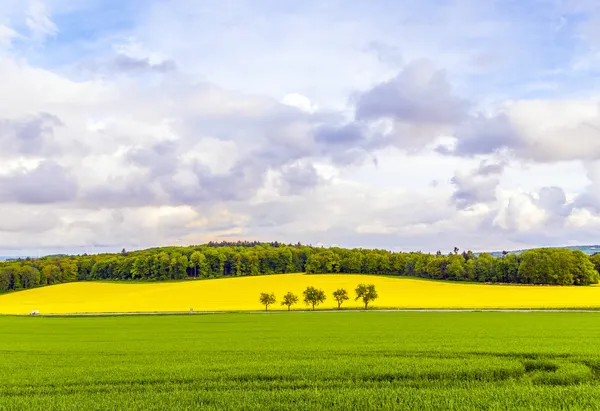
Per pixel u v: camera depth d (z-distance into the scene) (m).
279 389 16.61
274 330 45.66
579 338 33.59
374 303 93.19
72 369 21.72
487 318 56.97
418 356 24.92
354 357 24.31
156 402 14.74
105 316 72.56
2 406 14.66
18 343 36.66
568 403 13.91
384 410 13.52
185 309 88.12
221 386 17.34
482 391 15.47
